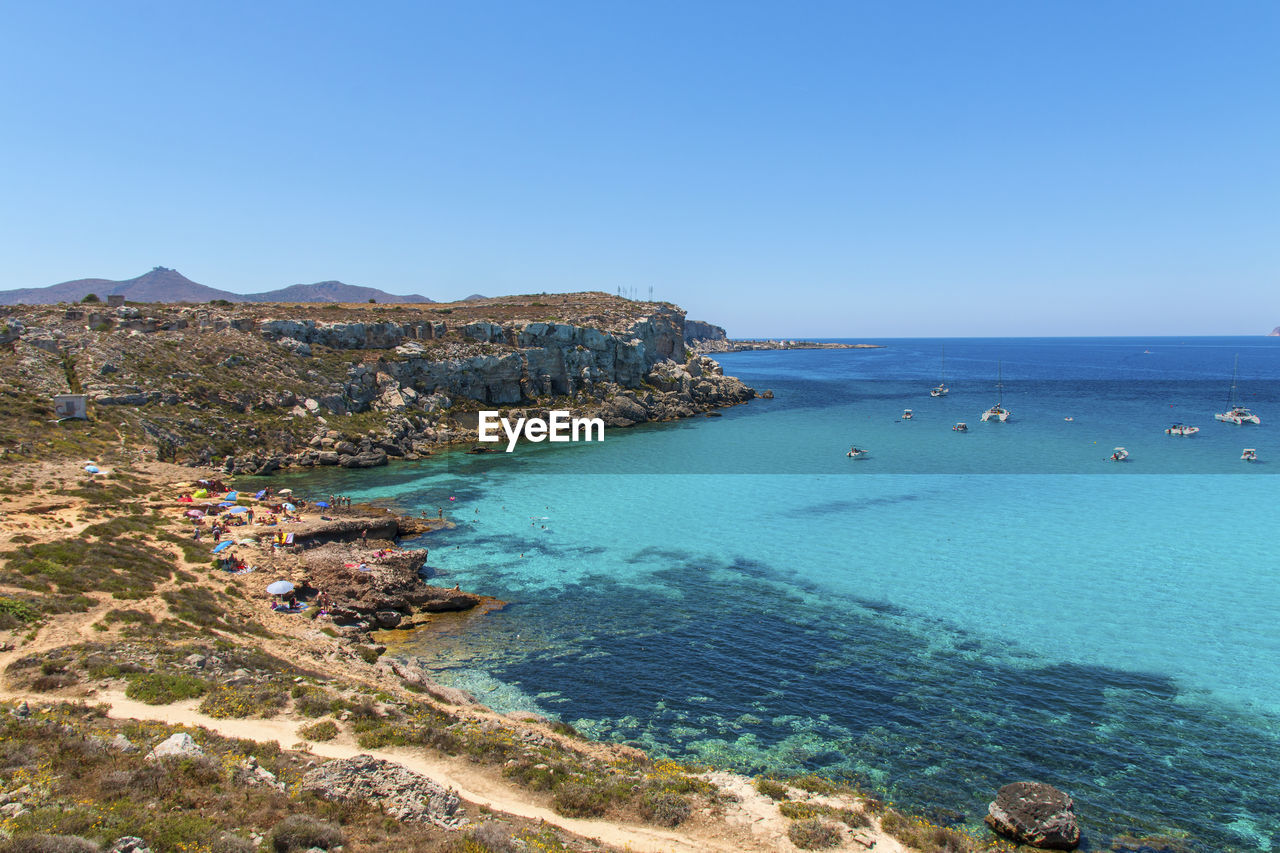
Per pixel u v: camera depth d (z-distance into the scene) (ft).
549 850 56.95
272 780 61.52
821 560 171.83
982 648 122.62
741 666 117.19
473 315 447.83
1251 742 93.91
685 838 64.80
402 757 73.10
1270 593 145.38
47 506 158.40
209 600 119.24
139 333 304.71
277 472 269.44
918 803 81.66
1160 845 74.84
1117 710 102.22
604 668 116.98
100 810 49.90
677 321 590.55
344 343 365.20
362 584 144.05
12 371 249.55
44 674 78.33
